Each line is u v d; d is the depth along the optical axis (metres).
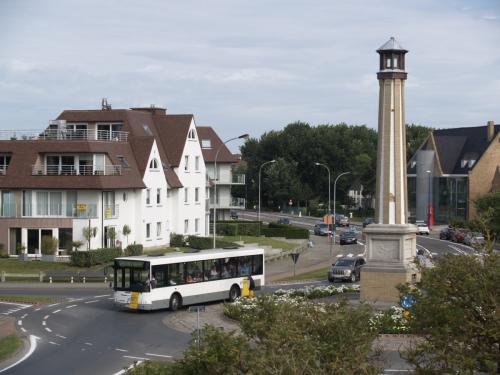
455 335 23.83
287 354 22.09
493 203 97.50
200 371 23.56
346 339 23.62
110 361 37.59
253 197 194.12
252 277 59.88
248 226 114.50
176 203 98.88
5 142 85.38
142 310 53.94
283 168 183.75
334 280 71.25
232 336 26.08
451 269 24.67
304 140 190.50
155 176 92.06
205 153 127.38
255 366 22.23
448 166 152.50
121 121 95.88
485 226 26.47
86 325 48.03
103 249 78.31
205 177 105.81
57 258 79.25
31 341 42.72
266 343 23.45
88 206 82.25
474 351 23.45
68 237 81.88
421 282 25.78
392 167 51.88
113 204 84.75
